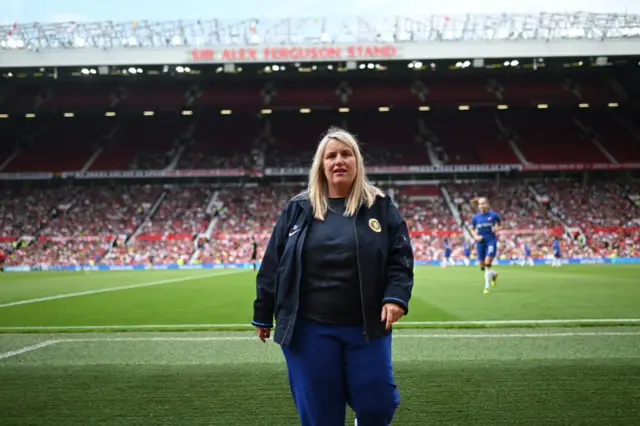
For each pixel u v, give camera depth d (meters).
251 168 42.62
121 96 43.44
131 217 40.59
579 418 3.60
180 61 34.81
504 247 35.62
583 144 44.16
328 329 2.44
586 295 12.53
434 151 44.53
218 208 41.50
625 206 39.19
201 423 3.61
